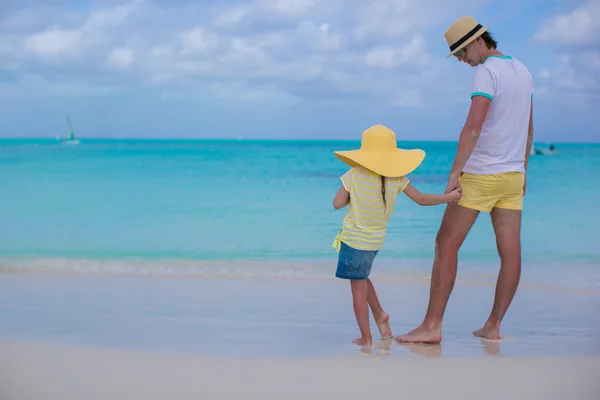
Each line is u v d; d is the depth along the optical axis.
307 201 12.37
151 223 10.02
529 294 5.77
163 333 4.24
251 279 6.37
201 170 19.50
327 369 3.37
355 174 3.90
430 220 9.91
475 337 4.25
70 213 11.02
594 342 4.09
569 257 7.57
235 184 15.41
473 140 3.90
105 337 4.10
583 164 19.42
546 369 3.40
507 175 3.99
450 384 3.14
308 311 5.00
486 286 6.10
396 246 8.12
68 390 3.02
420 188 17.53
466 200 4.06
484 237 8.64
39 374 3.26
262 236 8.95
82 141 67.25
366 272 3.93
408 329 4.53
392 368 3.39
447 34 4.17
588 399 2.94
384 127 4.04
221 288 5.91
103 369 3.34
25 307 5.10
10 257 7.51
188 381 3.16
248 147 42.62
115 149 32.41
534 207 11.33
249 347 3.86
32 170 18.67
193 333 4.24
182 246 8.24
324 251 7.90
